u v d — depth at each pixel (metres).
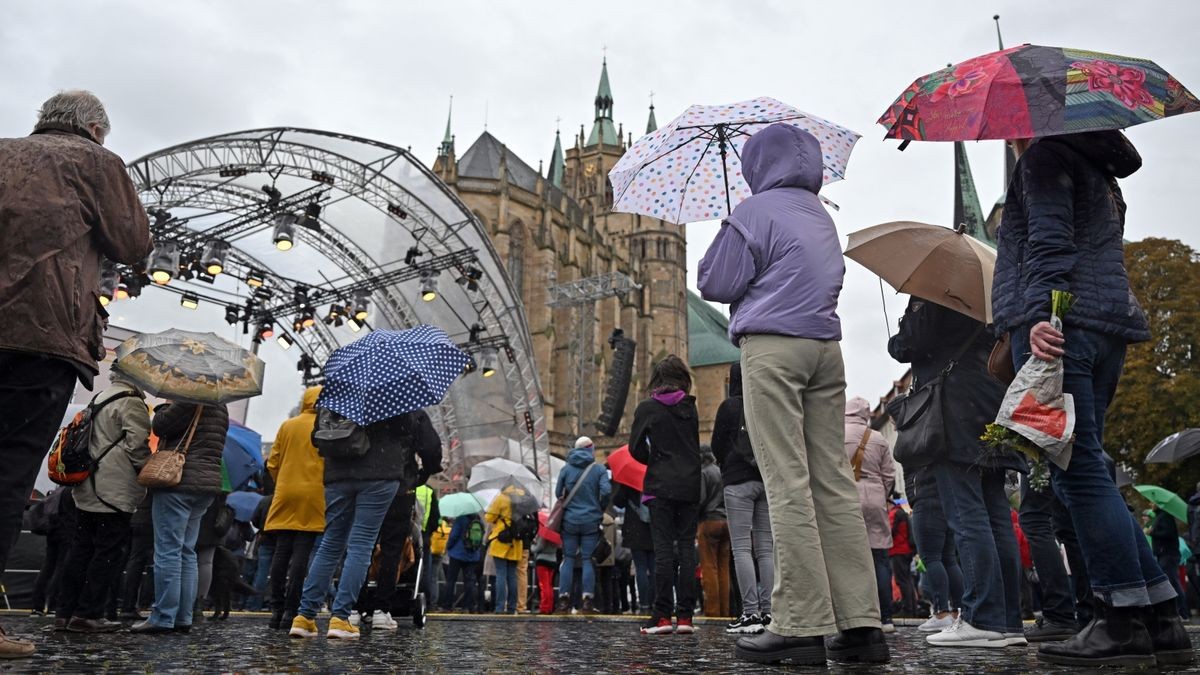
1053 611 6.57
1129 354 35.19
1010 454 5.96
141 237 5.04
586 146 100.38
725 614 12.29
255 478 14.22
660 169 7.67
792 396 4.55
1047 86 4.14
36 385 4.41
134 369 7.32
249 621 10.52
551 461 37.41
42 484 15.48
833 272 4.71
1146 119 4.00
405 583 10.16
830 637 4.63
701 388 102.75
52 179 4.65
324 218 31.91
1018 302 4.42
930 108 4.39
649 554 13.27
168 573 7.39
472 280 31.50
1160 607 4.15
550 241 62.81
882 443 9.57
